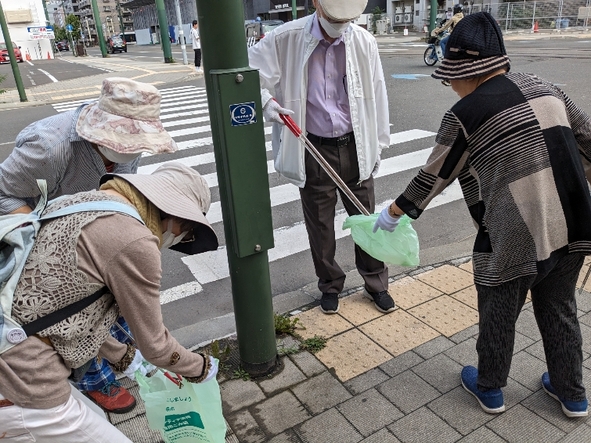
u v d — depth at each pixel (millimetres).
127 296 1431
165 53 25016
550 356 2271
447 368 2695
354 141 2982
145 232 1442
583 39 23312
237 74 2127
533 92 1910
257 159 2293
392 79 13320
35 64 37594
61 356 1439
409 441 2266
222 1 2055
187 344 3047
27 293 1351
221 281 4113
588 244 1979
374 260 3160
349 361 2789
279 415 2451
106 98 1871
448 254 4031
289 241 4734
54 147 1995
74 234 1364
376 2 45562
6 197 2115
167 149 1906
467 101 1934
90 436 1544
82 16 110875
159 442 2324
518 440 2234
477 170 1992
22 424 1412
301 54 2820
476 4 32656
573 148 1921
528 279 2023
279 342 2973
